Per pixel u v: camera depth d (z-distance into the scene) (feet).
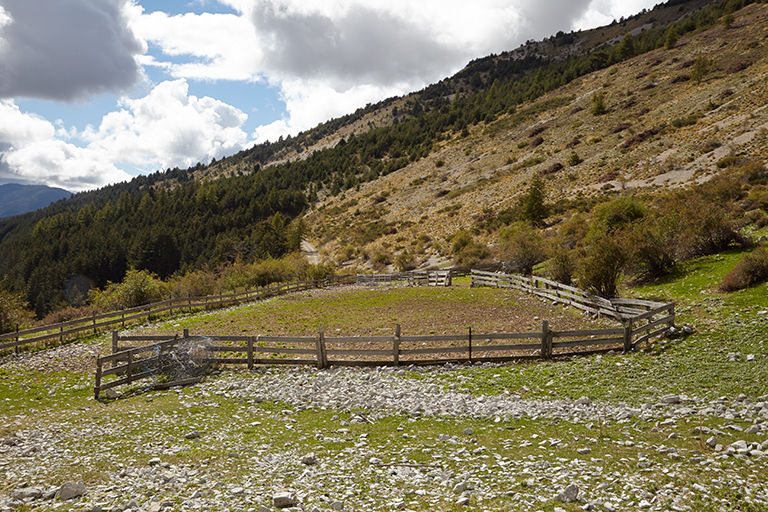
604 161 245.86
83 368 53.11
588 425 27.73
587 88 431.02
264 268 162.30
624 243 67.87
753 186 113.19
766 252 56.90
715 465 20.13
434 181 386.32
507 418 30.25
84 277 342.64
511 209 230.48
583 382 37.45
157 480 22.27
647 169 205.87
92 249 392.27
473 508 18.12
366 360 48.70
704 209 79.00
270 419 32.99
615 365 40.81
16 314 73.36
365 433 28.73
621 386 35.14
